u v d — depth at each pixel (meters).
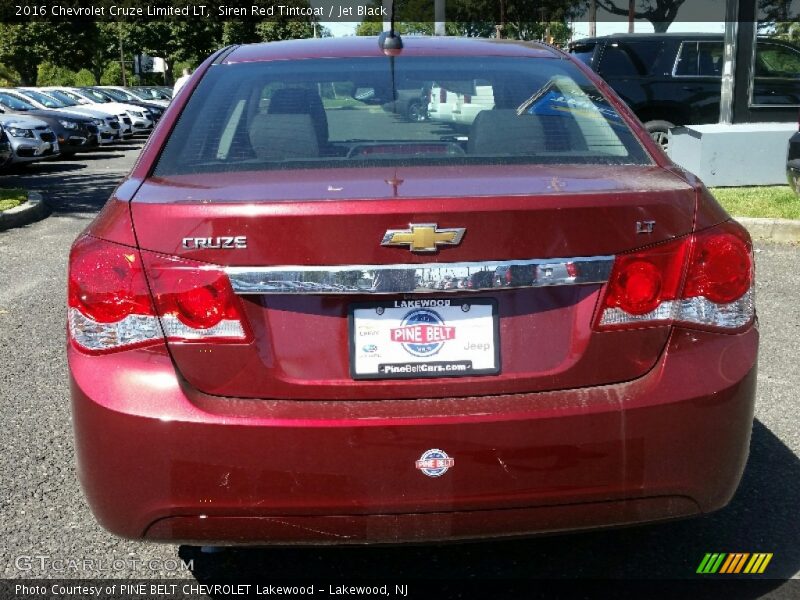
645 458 2.40
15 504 3.49
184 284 2.34
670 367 2.44
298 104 3.10
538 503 2.38
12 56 38.22
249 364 2.36
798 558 3.08
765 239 8.23
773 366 4.96
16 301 6.55
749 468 3.73
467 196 2.34
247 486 2.33
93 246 2.43
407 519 2.37
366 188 2.46
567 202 2.35
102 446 2.37
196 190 2.53
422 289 2.32
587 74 3.42
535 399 2.38
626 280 2.40
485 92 3.21
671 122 12.52
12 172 16.84
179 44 43.03
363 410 2.34
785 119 11.14
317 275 2.31
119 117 24.20
